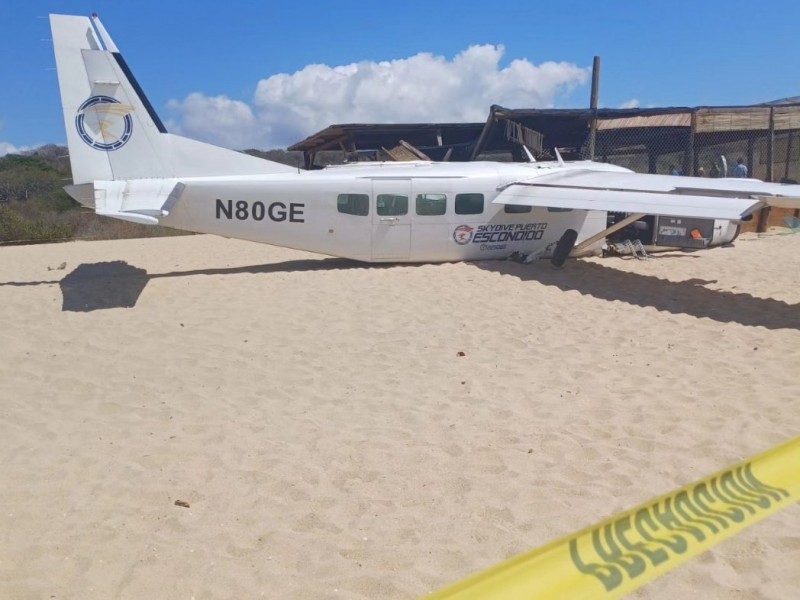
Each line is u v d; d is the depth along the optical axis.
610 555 3.36
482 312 10.85
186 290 12.17
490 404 7.29
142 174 12.75
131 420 7.11
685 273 13.62
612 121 20.27
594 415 6.89
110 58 12.41
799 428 6.34
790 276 13.22
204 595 4.20
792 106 20.91
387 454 6.16
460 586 3.04
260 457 6.14
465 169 14.30
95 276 13.98
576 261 14.85
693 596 3.99
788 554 4.36
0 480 5.78
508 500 5.28
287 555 4.61
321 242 13.54
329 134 21.84
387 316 10.66
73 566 4.52
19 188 37.69
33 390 7.99
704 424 6.54
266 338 9.71
